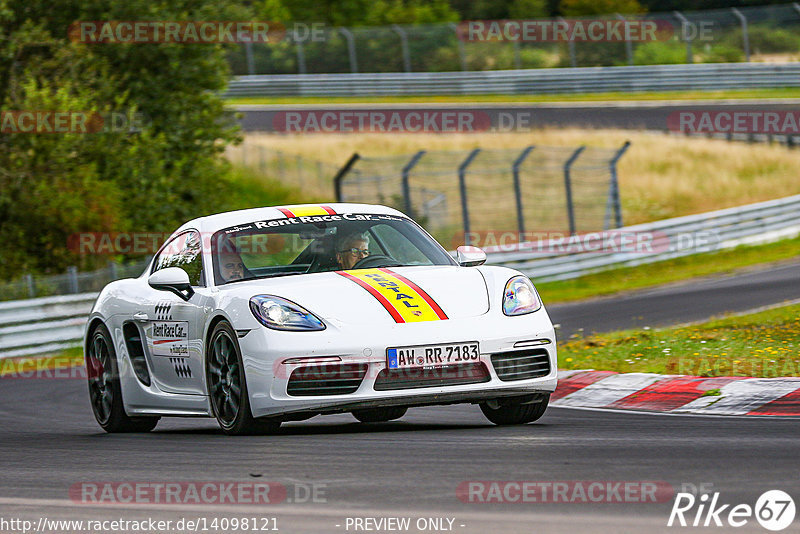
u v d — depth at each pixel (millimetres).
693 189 106750
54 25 79500
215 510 14086
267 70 154875
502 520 12617
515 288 22266
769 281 62906
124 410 26531
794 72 135125
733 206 102500
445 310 21219
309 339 20391
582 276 77750
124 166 73750
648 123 123312
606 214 86938
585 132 121250
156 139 76750
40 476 17969
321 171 111562
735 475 14672
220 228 24703
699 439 18422
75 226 70375
